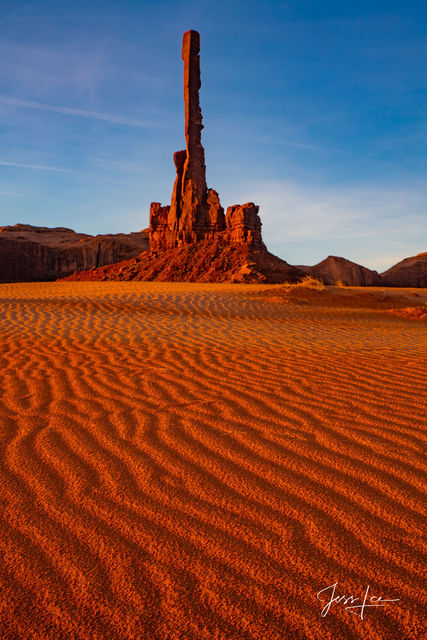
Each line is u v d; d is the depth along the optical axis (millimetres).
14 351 6668
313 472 2410
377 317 14117
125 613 1405
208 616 1389
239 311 14688
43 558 1663
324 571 1586
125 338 8156
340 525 1880
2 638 1312
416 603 1434
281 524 1887
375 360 5945
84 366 5520
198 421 3314
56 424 3230
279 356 6266
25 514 1969
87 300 17188
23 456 2619
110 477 2344
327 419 3371
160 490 2199
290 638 1308
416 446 2795
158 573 1581
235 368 5402
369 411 3584
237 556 1672
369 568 1601
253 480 2312
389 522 1904
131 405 3764
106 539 1781
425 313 14477
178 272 55000
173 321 11453
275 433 3045
